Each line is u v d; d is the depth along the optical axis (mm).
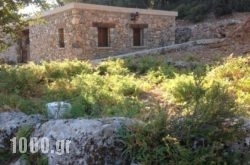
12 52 20875
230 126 3455
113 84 7574
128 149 3461
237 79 7402
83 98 5926
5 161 4176
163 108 4027
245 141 3434
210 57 12375
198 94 5012
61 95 6445
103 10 16516
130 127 3584
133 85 7207
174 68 10188
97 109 5449
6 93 6551
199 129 3422
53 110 4828
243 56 11414
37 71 8719
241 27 14906
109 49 16859
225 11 24281
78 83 7488
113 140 3580
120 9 17078
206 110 3529
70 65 9789
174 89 6430
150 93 7211
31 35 19422
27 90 7039
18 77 7277
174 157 3266
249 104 5574
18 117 4609
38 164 3877
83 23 15969
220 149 3361
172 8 28875
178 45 15453
